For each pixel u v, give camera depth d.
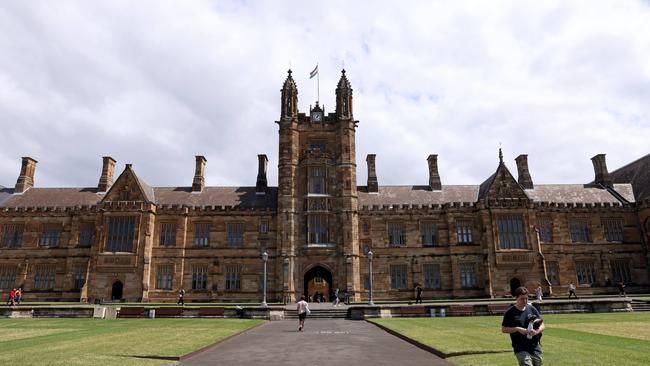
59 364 13.88
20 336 22.19
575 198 61.00
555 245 56.62
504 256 53.78
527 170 62.88
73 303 51.44
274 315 35.50
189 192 62.69
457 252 55.97
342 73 61.91
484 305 35.34
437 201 60.72
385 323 29.09
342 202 56.38
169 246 56.16
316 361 15.51
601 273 56.16
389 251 56.50
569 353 15.40
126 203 55.72
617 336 20.30
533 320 9.56
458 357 15.29
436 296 55.16
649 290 55.50
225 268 55.94
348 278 53.41
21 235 57.88
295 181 57.44
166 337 21.47
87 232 57.34
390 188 63.44
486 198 55.91
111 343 19.14
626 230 57.53
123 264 53.81
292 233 55.16
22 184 63.81
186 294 54.94
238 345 19.80
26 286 56.06
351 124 59.41
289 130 58.84
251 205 59.03
